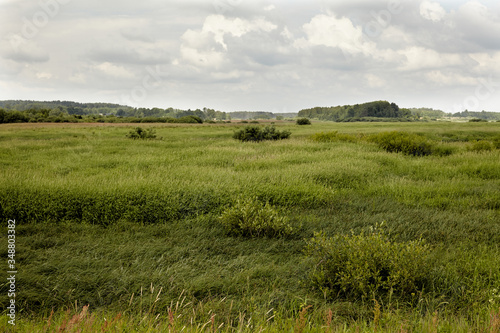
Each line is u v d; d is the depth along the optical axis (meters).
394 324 3.12
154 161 13.79
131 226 6.52
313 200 8.37
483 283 4.12
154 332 2.68
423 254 4.44
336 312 3.62
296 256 5.24
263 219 6.25
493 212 7.49
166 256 5.08
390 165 13.73
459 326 2.93
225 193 8.00
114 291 3.99
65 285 4.10
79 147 19.02
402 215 7.19
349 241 4.70
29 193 7.11
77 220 6.79
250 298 3.82
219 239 5.93
